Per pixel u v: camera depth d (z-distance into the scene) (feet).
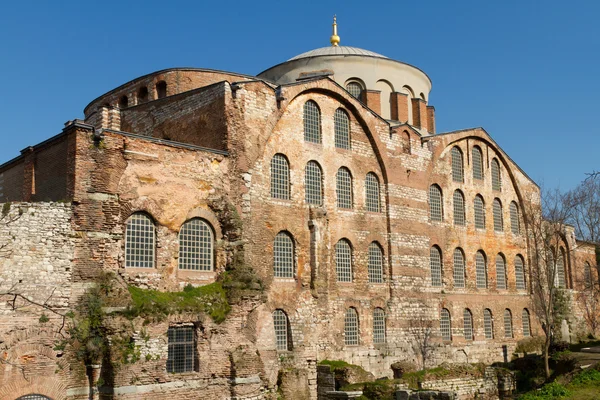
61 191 102.94
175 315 104.99
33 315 92.32
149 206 108.68
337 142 150.30
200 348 107.76
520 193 208.54
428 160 174.19
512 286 200.34
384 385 127.54
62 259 96.58
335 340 140.97
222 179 120.88
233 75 161.07
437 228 174.60
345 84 182.29
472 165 192.34
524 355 192.13
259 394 113.91
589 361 152.76
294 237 135.44
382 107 184.65
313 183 143.02
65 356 94.68
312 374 131.95
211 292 112.68
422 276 164.96
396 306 155.74
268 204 130.62
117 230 103.81
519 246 206.39
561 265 231.50
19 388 89.71
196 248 115.96
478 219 192.44
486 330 187.83
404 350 155.63
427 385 136.87
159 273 108.88
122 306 99.35
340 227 146.61
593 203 240.12
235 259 117.70
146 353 99.91
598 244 239.91
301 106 142.31
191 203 115.03
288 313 131.13
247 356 112.78
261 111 130.93
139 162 108.47
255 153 128.26
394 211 159.53
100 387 96.68
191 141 130.62
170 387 102.22
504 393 152.66
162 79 158.71
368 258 152.56
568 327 222.07
